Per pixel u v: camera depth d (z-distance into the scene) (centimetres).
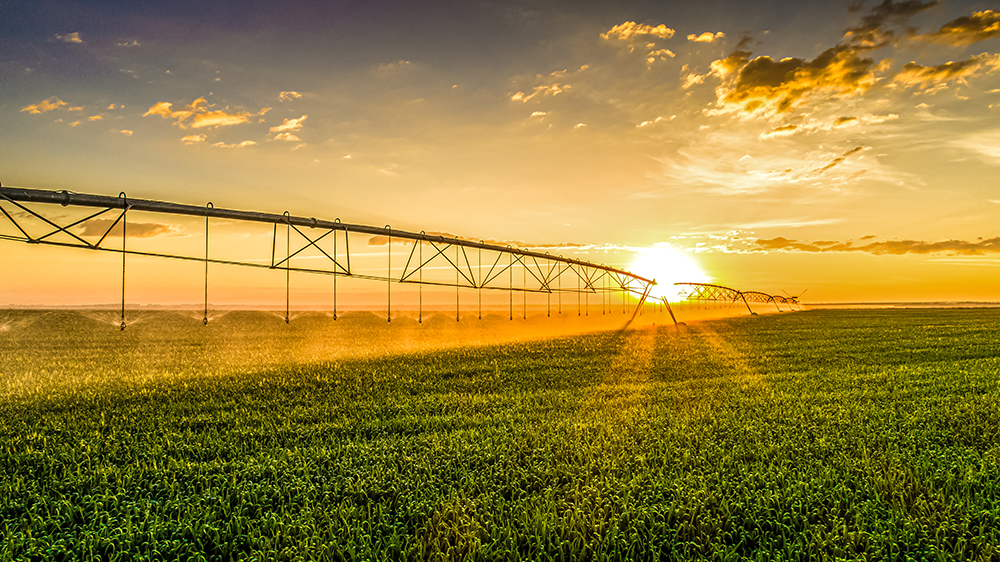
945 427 1477
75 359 3797
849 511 939
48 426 1709
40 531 913
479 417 1717
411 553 826
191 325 8619
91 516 965
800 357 3394
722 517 924
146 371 3059
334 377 2655
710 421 1586
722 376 2625
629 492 1012
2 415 1880
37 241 1616
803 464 1170
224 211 2028
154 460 1289
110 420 1769
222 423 1719
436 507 968
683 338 4997
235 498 1043
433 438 1433
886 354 3509
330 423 1675
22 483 1145
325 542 852
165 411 1917
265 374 2795
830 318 9400
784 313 12394
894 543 810
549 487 1045
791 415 1655
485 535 872
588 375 2683
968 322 7456
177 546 849
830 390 2145
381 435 1521
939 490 983
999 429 1421
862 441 1320
